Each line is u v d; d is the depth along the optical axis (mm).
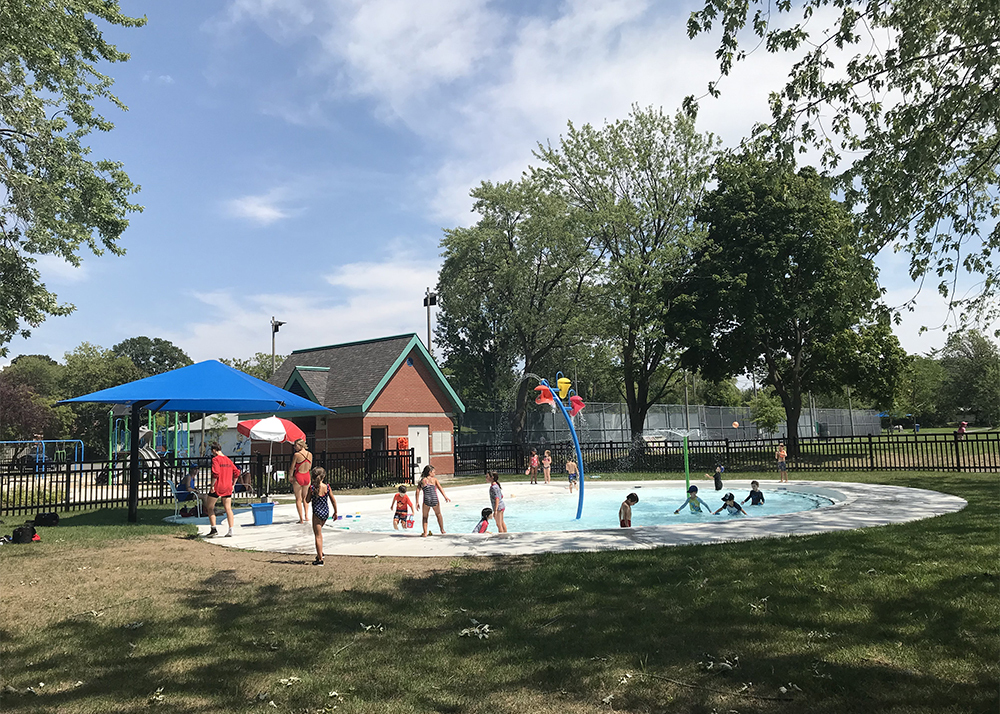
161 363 99438
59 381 67562
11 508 16672
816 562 7914
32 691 4973
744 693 4512
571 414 17125
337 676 5180
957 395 60469
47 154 17422
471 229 39281
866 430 68812
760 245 29406
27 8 16359
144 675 5293
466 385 55719
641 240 32906
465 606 6969
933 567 7336
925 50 7855
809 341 33719
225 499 12984
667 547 9406
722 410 51312
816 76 7898
